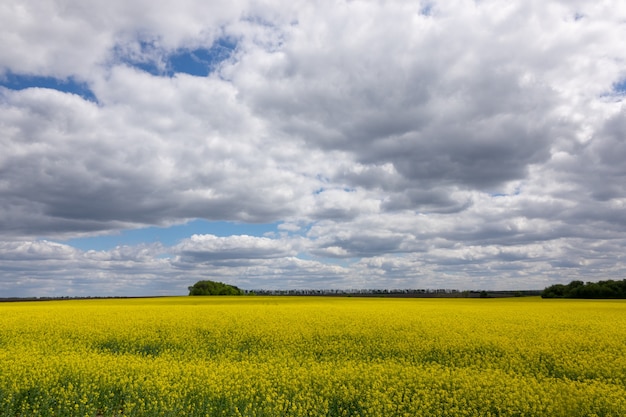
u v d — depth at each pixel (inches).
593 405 376.2
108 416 359.3
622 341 661.9
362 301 1808.6
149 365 481.4
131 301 1876.2
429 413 366.6
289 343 661.3
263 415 354.6
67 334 721.0
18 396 393.4
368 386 424.5
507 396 386.0
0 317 938.7
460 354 595.5
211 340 685.9
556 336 686.5
